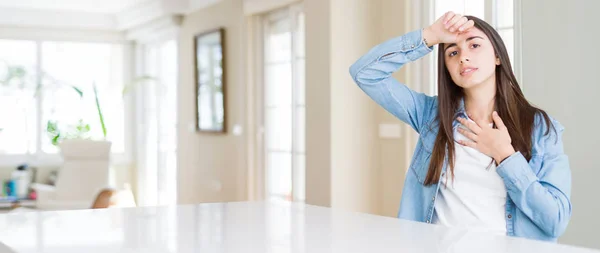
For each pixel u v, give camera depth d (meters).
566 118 3.19
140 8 8.20
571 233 3.19
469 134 1.81
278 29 5.96
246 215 1.73
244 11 6.23
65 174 7.45
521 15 3.36
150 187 8.95
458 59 1.84
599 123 3.07
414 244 1.26
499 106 1.84
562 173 1.75
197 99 7.34
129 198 6.80
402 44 1.94
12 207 7.77
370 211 4.78
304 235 1.39
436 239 1.32
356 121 4.73
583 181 3.13
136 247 1.26
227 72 6.72
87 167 7.51
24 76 8.78
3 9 8.49
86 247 1.27
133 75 9.30
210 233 1.43
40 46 8.85
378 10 4.79
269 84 6.11
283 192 5.94
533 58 3.31
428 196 1.89
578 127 3.15
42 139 8.88
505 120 1.82
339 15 4.64
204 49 7.15
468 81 1.81
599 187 3.08
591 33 3.08
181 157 7.90
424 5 4.43
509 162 1.71
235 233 1.42
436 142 1.88
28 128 8.81
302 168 5.57
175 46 8.15
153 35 8.48
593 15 3.07
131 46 9.29
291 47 5.73
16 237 1.38
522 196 1.70
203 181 7.33
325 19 4.65
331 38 4.61
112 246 1.28
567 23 3.17
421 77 4.44
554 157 1.76
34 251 1.23
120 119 9.30
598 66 3.06
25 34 8.73
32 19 8.67
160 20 8.01
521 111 1.82
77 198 7.39
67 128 8.95
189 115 7.64
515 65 3.65
